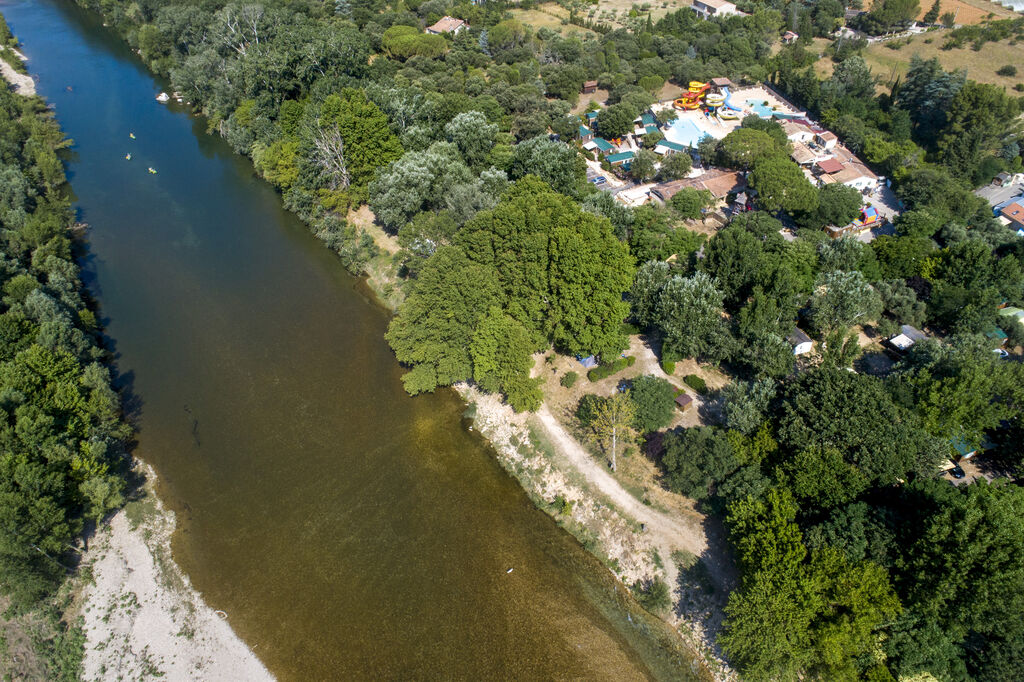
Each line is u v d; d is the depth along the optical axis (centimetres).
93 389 9781
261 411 10450
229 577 8250
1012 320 10594
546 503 9025
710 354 10131
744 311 10081
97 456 8662
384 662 7431
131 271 13625
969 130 16062
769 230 13088
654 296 10738
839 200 13775
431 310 9875
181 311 12538
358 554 8481
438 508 9044
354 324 12262
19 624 7694
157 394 10719
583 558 8419
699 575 7981
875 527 7119
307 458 9706
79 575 8200
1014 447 8500
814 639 6575
